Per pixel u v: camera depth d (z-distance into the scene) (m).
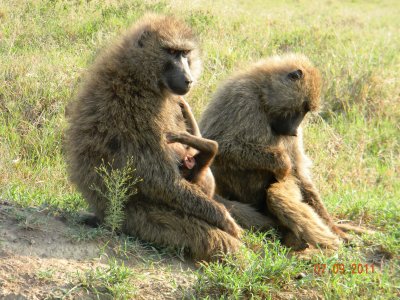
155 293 7.66
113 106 8.52
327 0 39.44
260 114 10.35
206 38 20.09
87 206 9.89
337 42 22.47
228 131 10.24
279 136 10.70
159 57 8.73
